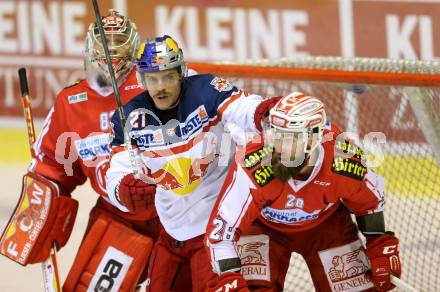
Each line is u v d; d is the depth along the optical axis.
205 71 12.63
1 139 22.92
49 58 23.70
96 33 10.84
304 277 13.54
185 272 10.93
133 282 11.16
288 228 10.44
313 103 9.38
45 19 23.66
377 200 10.19
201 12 23.80
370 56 23.53
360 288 10.56
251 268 10.34
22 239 11.33
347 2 23.47
